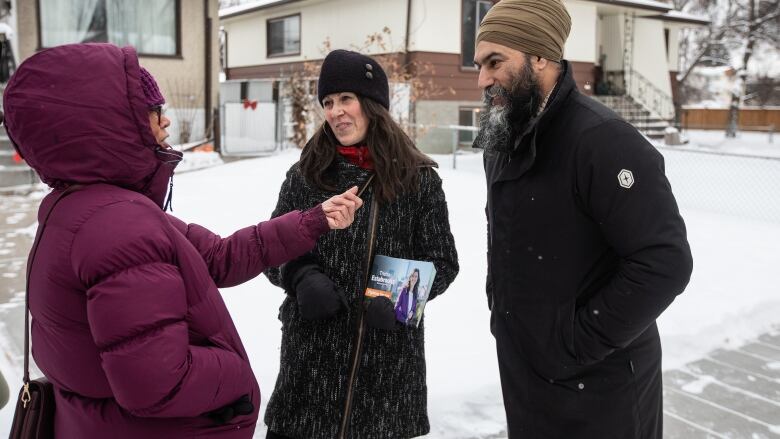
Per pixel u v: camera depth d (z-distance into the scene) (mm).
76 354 1385
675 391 3648
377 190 2217
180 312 1382
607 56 19281
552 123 1853
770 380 3805
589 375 1873
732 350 4234
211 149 11930
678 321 4480
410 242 2297
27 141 1373
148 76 1494
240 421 1562
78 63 1357
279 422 2232
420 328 2314
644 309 1690
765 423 3303
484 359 3793
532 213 1873
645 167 1728
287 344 2277
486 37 1888
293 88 13375
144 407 1323
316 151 2277
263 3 18094
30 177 8898
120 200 1379
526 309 1914
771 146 20828
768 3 23359
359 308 2164
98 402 1431
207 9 12367
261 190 8383
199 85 12461
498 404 3344
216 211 7129
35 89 1349
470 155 14180
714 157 15484
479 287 5074
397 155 2227
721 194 10555
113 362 1296
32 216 7141
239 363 1533
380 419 2184
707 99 39188
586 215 1820
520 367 1977
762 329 4609
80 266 1312
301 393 2199
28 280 1432
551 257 1854
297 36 18047
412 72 14312
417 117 14352
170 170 1546
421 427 2281
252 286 4891
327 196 2266
